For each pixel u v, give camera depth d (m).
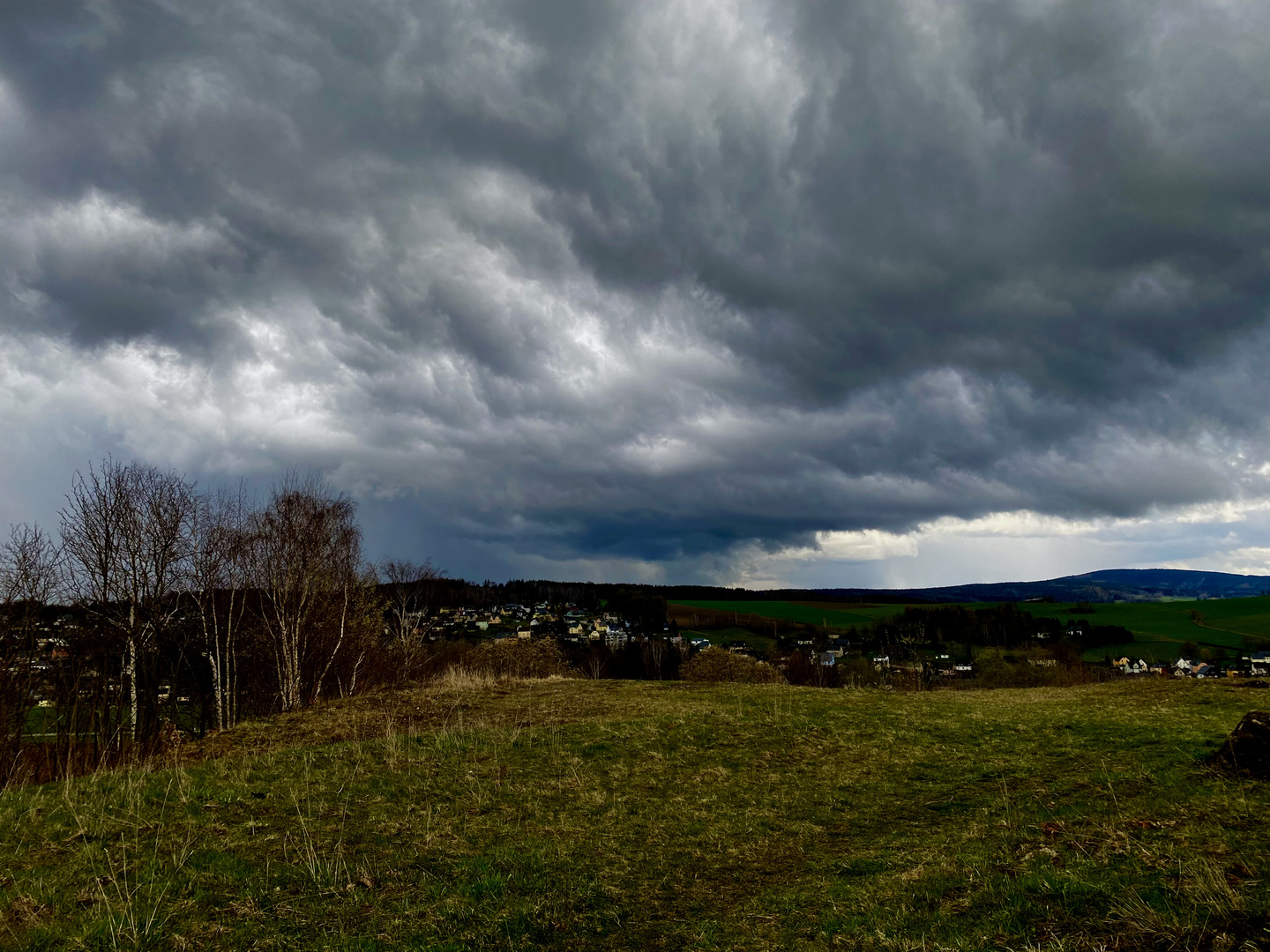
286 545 41.12
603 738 18.33
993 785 13.61
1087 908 6.46
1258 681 25.30
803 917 7.99
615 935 7.88
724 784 14.73
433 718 22.55
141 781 13.50
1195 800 9.64
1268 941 5.15
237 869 9.38
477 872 9.56
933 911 7.30
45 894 8.32
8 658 28.80
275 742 19.39
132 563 33.88
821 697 26.66
